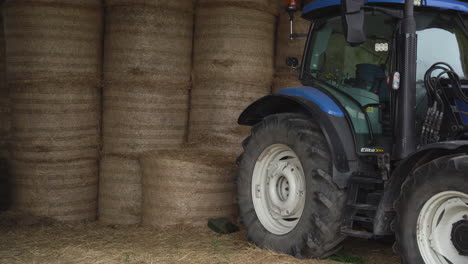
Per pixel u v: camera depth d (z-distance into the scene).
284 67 6.21
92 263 4.27
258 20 5.98
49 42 5.64
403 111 3.91
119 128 5.86
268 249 4.57
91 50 5.86
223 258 4.36
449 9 4.09
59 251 4.64
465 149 3.54
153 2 5.77
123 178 5.90
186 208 5.50
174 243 5.00
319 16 4.78
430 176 3.51
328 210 4.13
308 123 4.43
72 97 5.76
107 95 5.94
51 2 5.62
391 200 3.81
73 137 5.80
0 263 4.28
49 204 5.78
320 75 4.69
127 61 5.79
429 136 3.92
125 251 4.64
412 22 3.92
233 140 5.93
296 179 4.54
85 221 5.98
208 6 5.99
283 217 4.62
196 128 6.09
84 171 5.91
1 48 6.15
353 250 4.70
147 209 5.73
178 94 6.00
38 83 5.64
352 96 4.38
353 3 3.92
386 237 4.77
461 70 4.05
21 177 5.81
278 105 4.93
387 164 4.01
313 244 4.20
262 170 4.84
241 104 5.94
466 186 3.32
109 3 5.89
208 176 5.52
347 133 4.27
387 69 4.18
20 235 5.28
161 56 5.83
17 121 5.77
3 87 6.17
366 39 4.30
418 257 3.58
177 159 5.52
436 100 3.90
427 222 3.59
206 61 5.99
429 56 4.05
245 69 5.92
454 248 3.48
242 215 4.91
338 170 4.14
